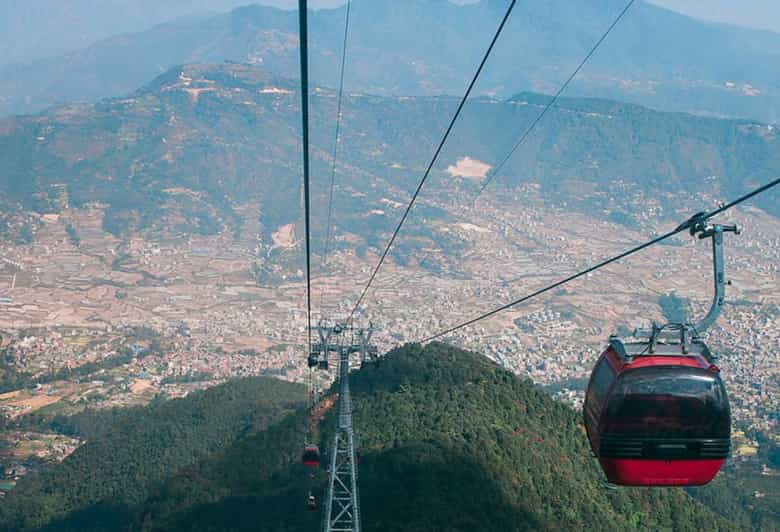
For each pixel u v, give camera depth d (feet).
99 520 485.15
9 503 526.16
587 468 361.10
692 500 357.41
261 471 390.83
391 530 269.44
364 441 344.69
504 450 324.60
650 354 90.02
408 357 419.33
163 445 552.41
